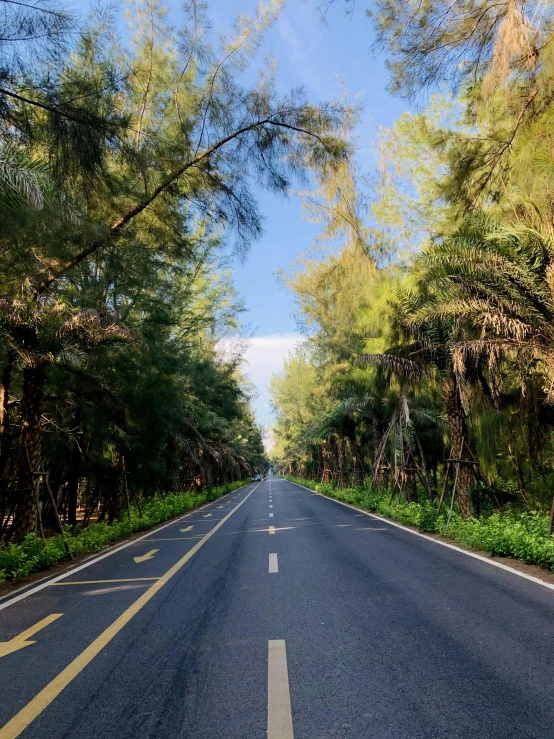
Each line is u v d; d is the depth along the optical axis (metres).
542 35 6.67
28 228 7.65
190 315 21.25
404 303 13.82
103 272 11.15
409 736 2.93
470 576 7.24
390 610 5.60
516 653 4.13
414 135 15.21
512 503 15.67
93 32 7.84
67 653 4.63
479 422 14.83
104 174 7.77
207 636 4.97
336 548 10.40
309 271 20.53
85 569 9.55
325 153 10.04
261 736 3.00
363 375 17.97
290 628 5.11
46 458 17.38
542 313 9.19
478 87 8.20
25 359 10.60
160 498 27.89
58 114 6.74
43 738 3.07
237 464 68.12
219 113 9.90
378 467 20.09
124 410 16.16
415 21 7.46
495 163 9.04
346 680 3.77
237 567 8.75
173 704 3.49
